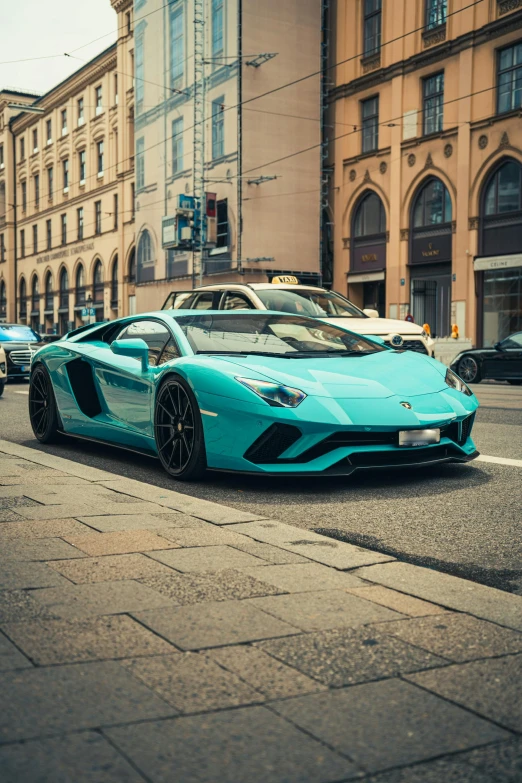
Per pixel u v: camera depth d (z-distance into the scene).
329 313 10.17
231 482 4.92
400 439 4.59
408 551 3.38
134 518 3.69
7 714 1.79
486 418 8.16
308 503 4.31
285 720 1.79
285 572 2.89
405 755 1.65
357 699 1.90
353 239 28.05
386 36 26.14
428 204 24.89
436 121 24.50
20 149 55.88
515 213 22.06
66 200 48.50
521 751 1.67
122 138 41.38
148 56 35.56
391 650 2.20
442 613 2.50
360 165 27.47
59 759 1.60
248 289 10.04
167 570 2.88
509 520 3.91
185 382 4.88
